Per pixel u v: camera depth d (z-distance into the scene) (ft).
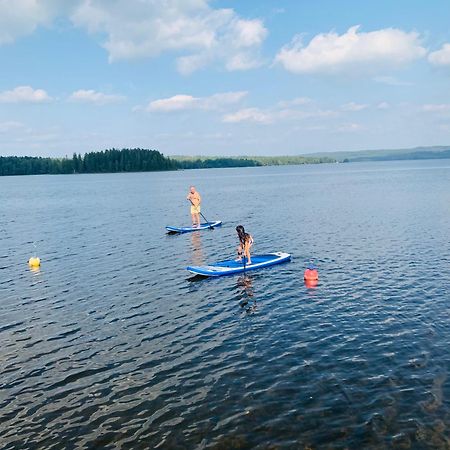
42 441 34.50
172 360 46.65
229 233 125.29
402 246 97.45
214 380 42.11
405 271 76.33
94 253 102.89
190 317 58.70
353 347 47.29
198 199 135.03
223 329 54.13
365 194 244.42
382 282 70.33
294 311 59.11
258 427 34.76
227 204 214.69
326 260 86.99
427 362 43.11
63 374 44.68
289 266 83.05
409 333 50.06
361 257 88.43
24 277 82.84
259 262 83.41
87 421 36.76
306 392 39.17
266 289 69.41
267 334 51.96
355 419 35.04
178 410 37.60
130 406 38.60
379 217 147.02
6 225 160.15
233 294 67.62
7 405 39.55
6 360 48.01
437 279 70.59
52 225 155.63
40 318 60.39
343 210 171.32
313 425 34.65
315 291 67.26
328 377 41.45
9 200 280.72
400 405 36.45
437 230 116.37
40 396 40.81
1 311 63.67
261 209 185.57
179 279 77.41
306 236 115.75
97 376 44.01
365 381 40.37
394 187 291.58
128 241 117.60
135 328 55.72
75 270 86.74
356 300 62.23
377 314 56.44
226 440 33.50
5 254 106.11
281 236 117.08
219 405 37.96
